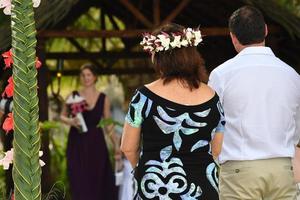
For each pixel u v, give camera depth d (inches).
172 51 230.1
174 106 227.1
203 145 229.3
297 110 267.1
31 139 208.7
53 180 580.1
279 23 471.8
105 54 665.0
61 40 732.0
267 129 257.8
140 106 228.1
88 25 721.0
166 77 230.1
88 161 519.5
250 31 264.1
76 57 656.4
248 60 263.7
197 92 230.8
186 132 227.3
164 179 225.6
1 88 441.4
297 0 575.8
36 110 209.0
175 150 226.8
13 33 206.7
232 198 261.3
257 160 256.8
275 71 262.2
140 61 749.3
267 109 258.7
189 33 230.4
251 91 259.1
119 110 796.6
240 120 258.8
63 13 431.2
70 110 519.2
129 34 480.4
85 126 519.5
